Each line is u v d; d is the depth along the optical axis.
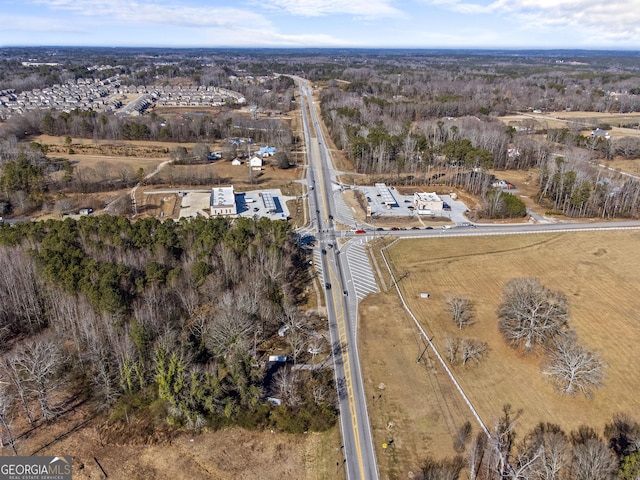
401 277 124.25
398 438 75.44
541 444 70.25
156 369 80.62
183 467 69.69
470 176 191.25
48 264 96.25
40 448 71.62
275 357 91.81
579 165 189.50
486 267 129.38
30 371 77.31
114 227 117.12
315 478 68.75
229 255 108.44
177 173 196.88
